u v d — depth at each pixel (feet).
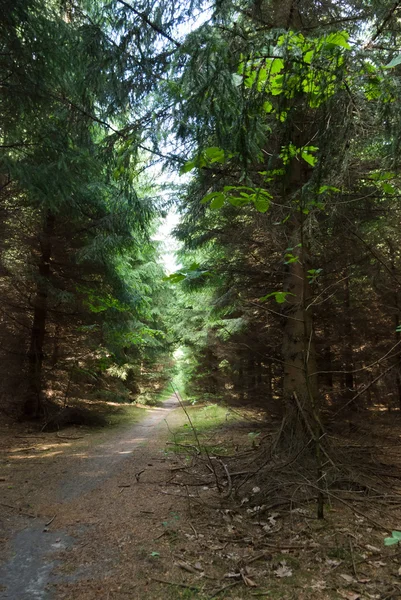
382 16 12.18
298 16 15.98
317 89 8.68
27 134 21.12
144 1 14.57
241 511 13.70
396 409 35.47
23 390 34.99
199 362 63.10
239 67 8.91
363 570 9.71
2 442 27.02
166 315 68.39
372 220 18.92
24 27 17.26
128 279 43.68
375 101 9.43
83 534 12.14
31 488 17.04
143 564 10.21
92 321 38.11
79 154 21.01
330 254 22.15
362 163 13.04
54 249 35.17
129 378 70.64
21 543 11.53
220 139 10.55
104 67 15.98
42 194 20.21
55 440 29.01
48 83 19.21
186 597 8.76
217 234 26.02
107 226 30.09
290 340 19.22
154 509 14.24
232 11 12.55
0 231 27.96
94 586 9.20
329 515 12.98
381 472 16.81
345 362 29.50
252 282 26.63
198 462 20.56
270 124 12.76
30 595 8.84
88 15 18.65
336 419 26.12
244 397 33.22
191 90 10.70
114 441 29.19
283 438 18.01
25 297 35.37
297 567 9.95
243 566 10.04
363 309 30.40
